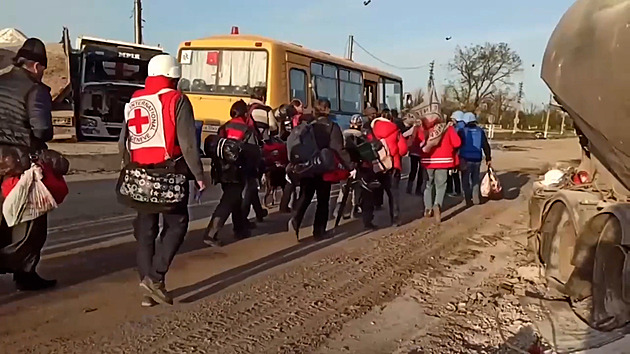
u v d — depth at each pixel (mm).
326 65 18062
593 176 6844
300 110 12250
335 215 12273
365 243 9656
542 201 7699
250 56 15859
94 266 7473
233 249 8805
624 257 5691
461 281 7602
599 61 5691
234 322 5836
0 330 5324
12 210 6023
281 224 10914
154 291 6152
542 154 35750
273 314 6121
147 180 5875
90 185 15648
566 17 6449
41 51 6090
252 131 8906
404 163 26062
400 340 5617
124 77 30000
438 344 5547
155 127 5863
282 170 11742
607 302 5828
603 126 5754
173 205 5926
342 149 9273
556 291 6738
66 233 9273
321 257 8578
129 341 5242
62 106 29891
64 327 5477
